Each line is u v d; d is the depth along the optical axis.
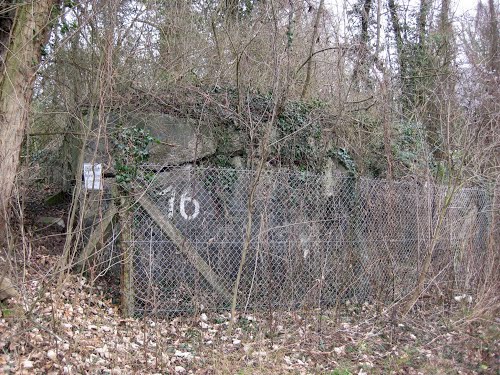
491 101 7.17
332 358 4.64
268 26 7.43
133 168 5.37
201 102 7.01
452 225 6.34
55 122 8.08
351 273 5.89
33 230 6.81
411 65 9.60
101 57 5.53
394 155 7.38
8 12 6.23
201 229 5.65
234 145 6.98
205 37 8.24
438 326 5.52
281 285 5.54
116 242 5.62
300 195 5.71
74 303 4.82
